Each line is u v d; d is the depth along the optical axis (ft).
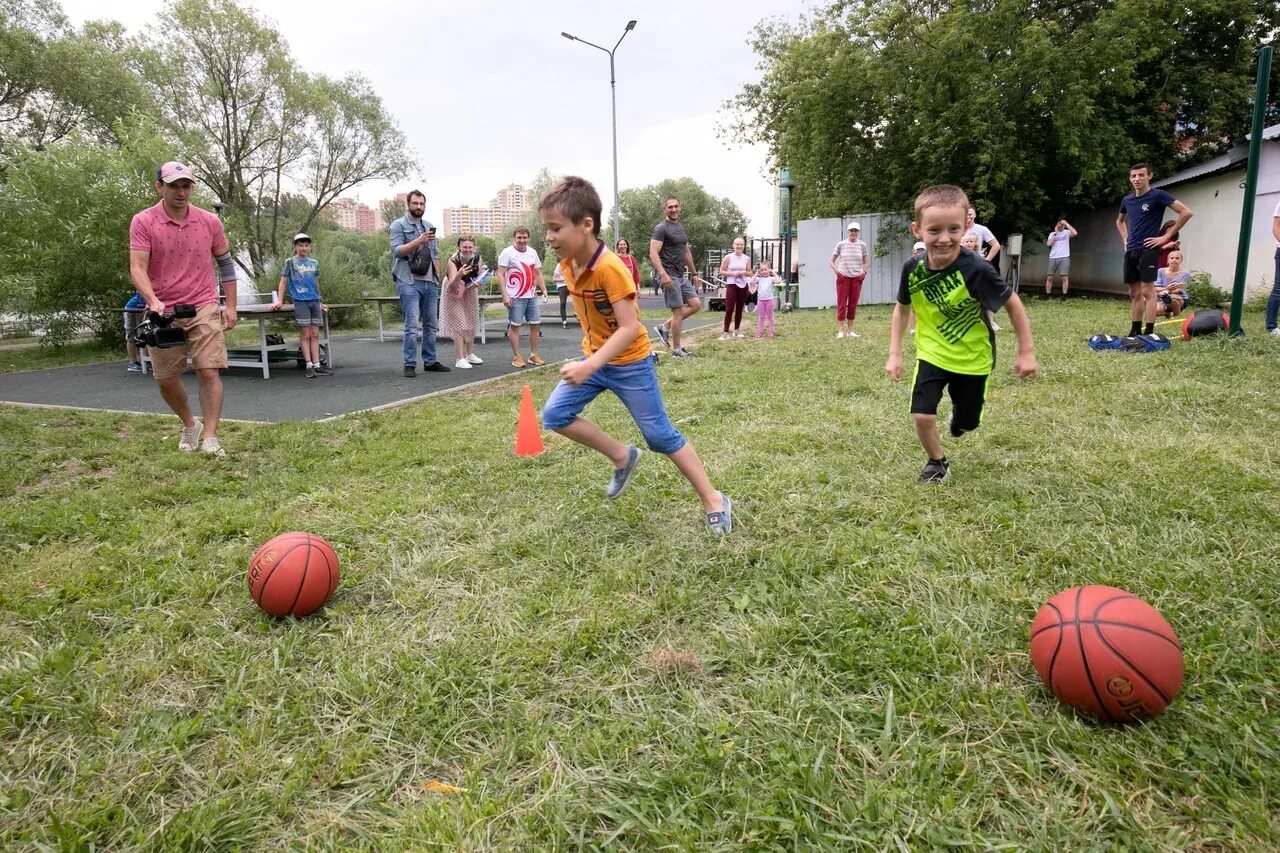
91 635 8.82
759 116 88.58
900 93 63.98
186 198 16.93
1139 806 5.70
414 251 29.96
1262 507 11.07
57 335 46.34
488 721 7.08
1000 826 5.60
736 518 11.92
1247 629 7.95
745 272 40.11
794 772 6.18
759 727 6.80
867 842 5.42
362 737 6.94
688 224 207.00
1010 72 58.95
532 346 32.81
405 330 30.14
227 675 7.97
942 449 15.28
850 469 14.23
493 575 10.30
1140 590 8.91
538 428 16.58
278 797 6.16
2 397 27.55
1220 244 51.42
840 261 37.78
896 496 12.60
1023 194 63.77
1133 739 6.40
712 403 20.88
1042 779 6.07
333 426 20.26
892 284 69.46
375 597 9.90
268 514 12.87
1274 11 61.26
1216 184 51.72
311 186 101.09
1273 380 19.75
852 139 69.15
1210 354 23.73
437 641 8.60
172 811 6.10
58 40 71.61
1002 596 8.91
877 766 6.26
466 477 14.84
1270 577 9.02
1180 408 17.29
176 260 17.10
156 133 50.57
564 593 9.60
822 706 7.07
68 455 17.66
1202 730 6.43
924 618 8.54
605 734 6.87
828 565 10.18
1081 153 58.49
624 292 10.23
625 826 5.66
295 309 31.35
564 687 7.64
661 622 8.90
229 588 10.16
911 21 62.49
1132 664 6.33
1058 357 25.38
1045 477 13.00
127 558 11.05
